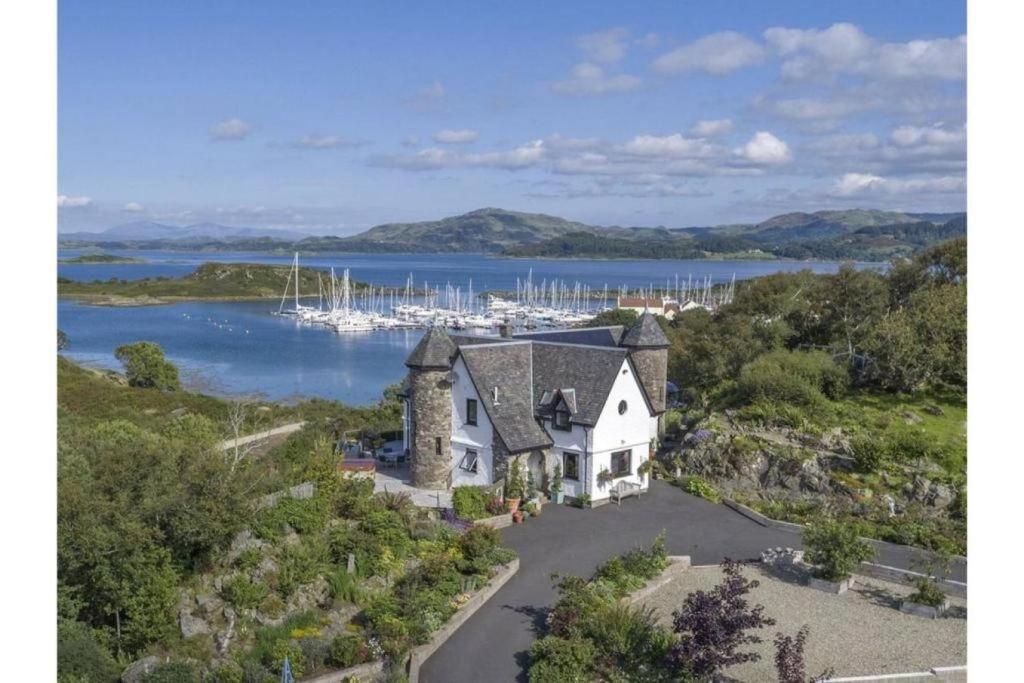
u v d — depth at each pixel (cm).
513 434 4700
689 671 2723
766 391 5675
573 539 4181
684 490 5028
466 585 3484
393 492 4700
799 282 8125
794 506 4591
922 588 3319
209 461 3394
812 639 3078
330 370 14212
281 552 3400
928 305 6469
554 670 2761
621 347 5412
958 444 5053
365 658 2952
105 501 3092
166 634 2988
